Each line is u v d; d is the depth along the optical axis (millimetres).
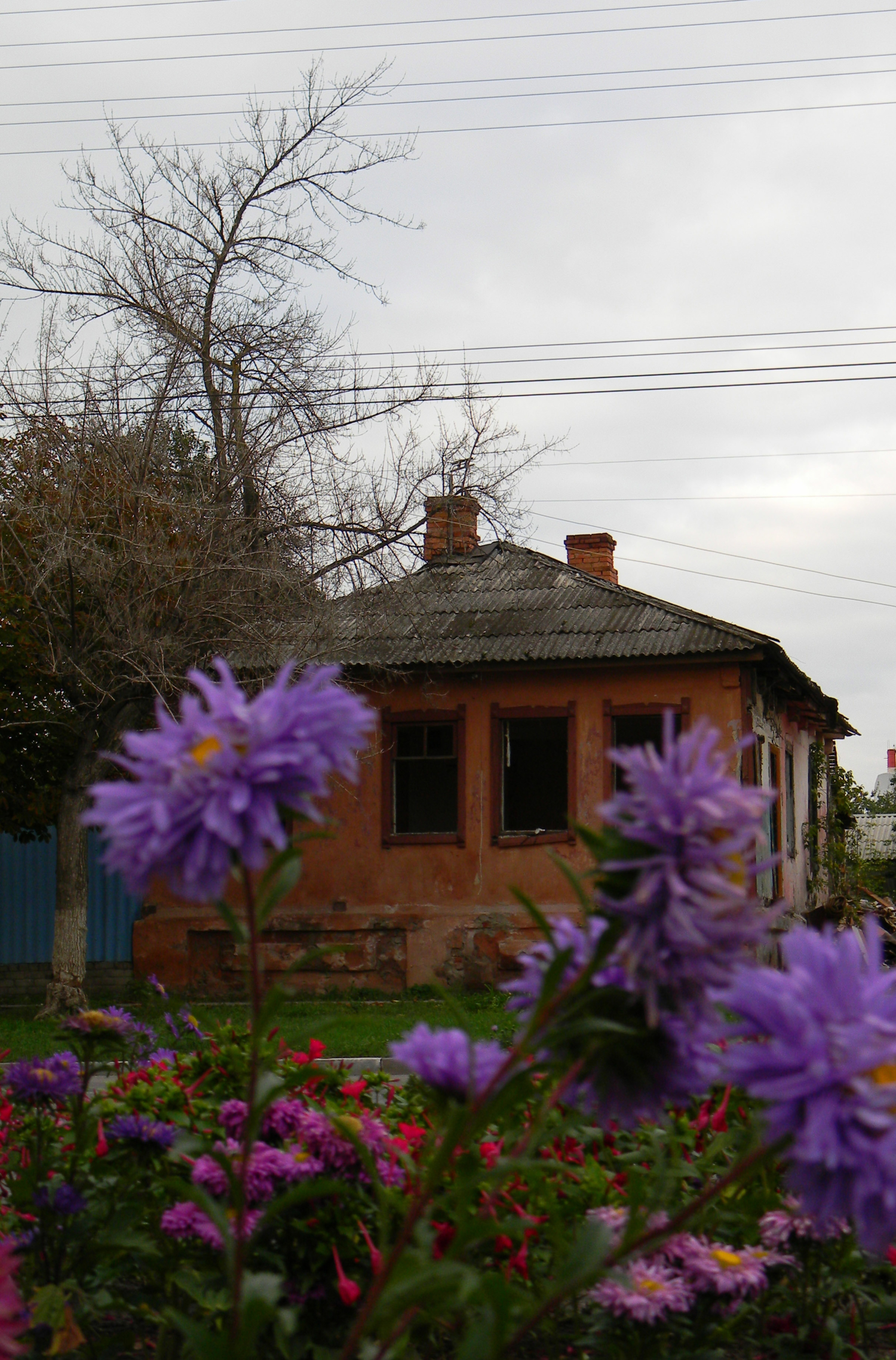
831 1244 2781
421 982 17531
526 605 18828
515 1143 2568
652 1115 1677
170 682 13820
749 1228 2812
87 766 15258
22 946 19453
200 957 18156
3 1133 3521
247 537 15578
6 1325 1650
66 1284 2629
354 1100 3438
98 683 14648
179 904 18375
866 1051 1326
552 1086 2602
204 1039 4082
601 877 1521
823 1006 1398
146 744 1544
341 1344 2660
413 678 18062
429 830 21234
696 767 1471
